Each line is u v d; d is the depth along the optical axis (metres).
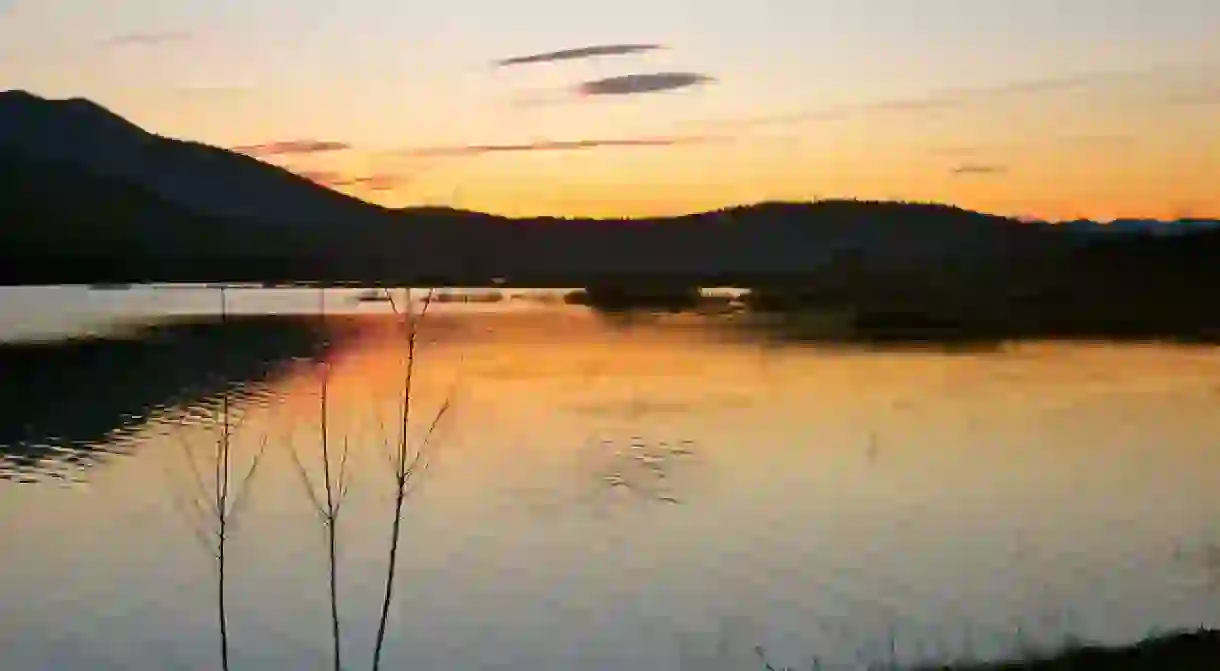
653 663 16.20
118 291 154.88
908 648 16.39
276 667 16.23
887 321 96.44
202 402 40.03
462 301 141.12
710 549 22.08
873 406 43.62
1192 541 22.75
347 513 24.28
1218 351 69.12
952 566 20.88
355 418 34.84
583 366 56.66
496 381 49.06
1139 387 49.94
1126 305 91.06
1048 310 92.56
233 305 122.50
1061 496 27.53
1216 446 34.44
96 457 30.36
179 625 17.92
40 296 138.00
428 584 19.95
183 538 22.70
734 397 45.66
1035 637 16.78
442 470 28.66
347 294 153.25
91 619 18.20
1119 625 17.17
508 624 18.00
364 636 17.50
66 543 22.27
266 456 29.00
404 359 55.50
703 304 129.50
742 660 16.20
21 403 41.03
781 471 30.28
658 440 34.66
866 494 27.67
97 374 50.28
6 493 26.38
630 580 20.23
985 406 43.66
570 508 25.48
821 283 119.06
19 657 16.64
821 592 19.61
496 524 23.84
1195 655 14.70
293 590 19.62
